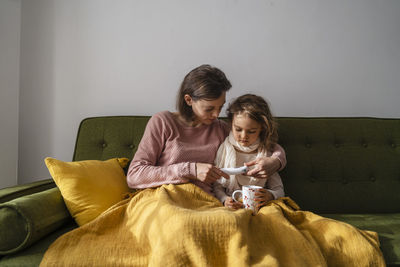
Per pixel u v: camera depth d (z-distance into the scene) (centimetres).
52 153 155
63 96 154
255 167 102
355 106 161
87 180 99
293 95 159
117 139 133
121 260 72
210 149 113
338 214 121
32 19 153
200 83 104
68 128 155
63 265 69
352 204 127
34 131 154
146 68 156
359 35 161
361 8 161
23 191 97
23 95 154
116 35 156
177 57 157
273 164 103
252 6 158
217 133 118
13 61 148
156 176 98
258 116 105
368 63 161
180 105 115
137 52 156
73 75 154
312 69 160
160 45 156
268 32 159
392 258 80
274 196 103
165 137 111
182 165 98
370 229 96
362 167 131
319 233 81
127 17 156
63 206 96
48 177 154
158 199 84
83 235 79
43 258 70
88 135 134
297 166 130
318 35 160
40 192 96
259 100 109
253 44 158
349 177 131
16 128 149
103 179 104
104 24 155
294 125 136
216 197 107
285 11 159
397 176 131
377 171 131
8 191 93
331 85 160
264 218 84
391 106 159
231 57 158
